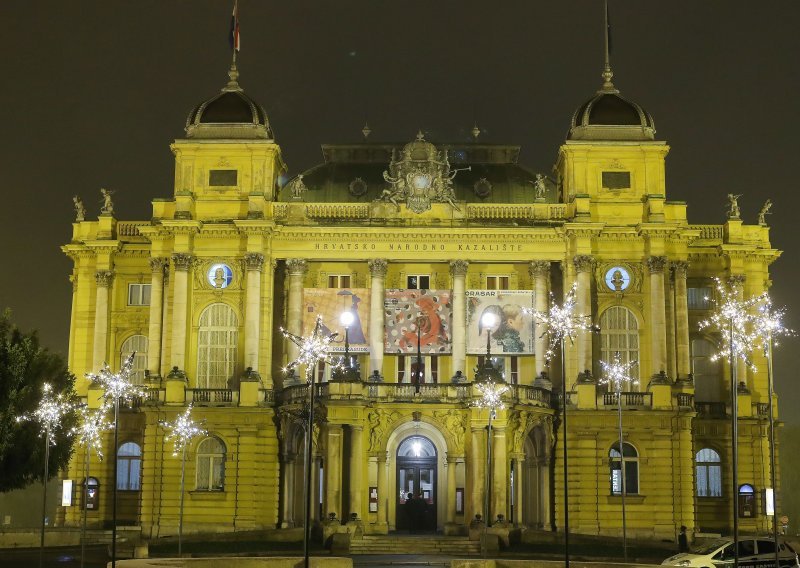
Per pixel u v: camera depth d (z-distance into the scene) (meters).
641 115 90.56
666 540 77.75
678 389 86.19
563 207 89.00
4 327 75.75
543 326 87.19
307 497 51.56
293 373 86.50
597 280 88.19
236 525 84.19
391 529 80.62
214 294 88.19
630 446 85.88
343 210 89.06
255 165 89.69
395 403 79.75
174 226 87.62
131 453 90.50
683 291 88.62
